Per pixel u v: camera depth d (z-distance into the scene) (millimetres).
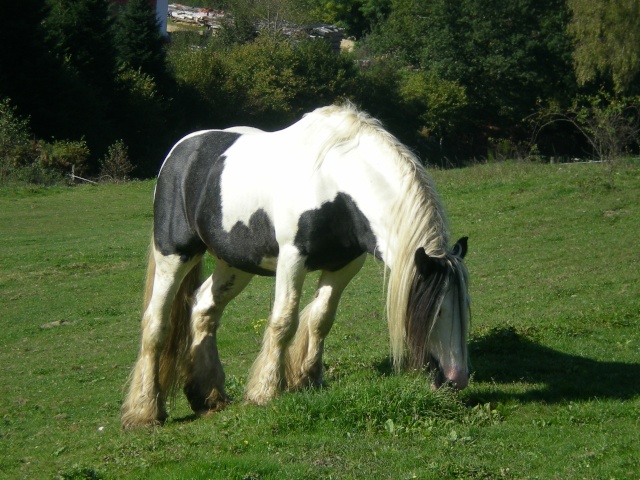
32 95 39594
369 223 6461
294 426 6117
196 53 52406
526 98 52719
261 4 63094
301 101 52844
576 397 6797
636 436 5742
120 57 48375
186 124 50125
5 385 9820
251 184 6973
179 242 7547
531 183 19672
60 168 33656
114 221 22203
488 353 8484
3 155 32562
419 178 6281
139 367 7613
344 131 6703
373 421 6082
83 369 10414
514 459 5418
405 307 5938
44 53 40094
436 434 5898
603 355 8164
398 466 5348
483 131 54656
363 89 52875
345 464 5398
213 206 7227
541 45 51500
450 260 5887
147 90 45906
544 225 16172
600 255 13430
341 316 11352
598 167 20578
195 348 7625
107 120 43781
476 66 53062
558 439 5789
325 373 8188
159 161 45031
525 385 7203
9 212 23578
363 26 82500
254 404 6879
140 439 6598
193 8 90125
